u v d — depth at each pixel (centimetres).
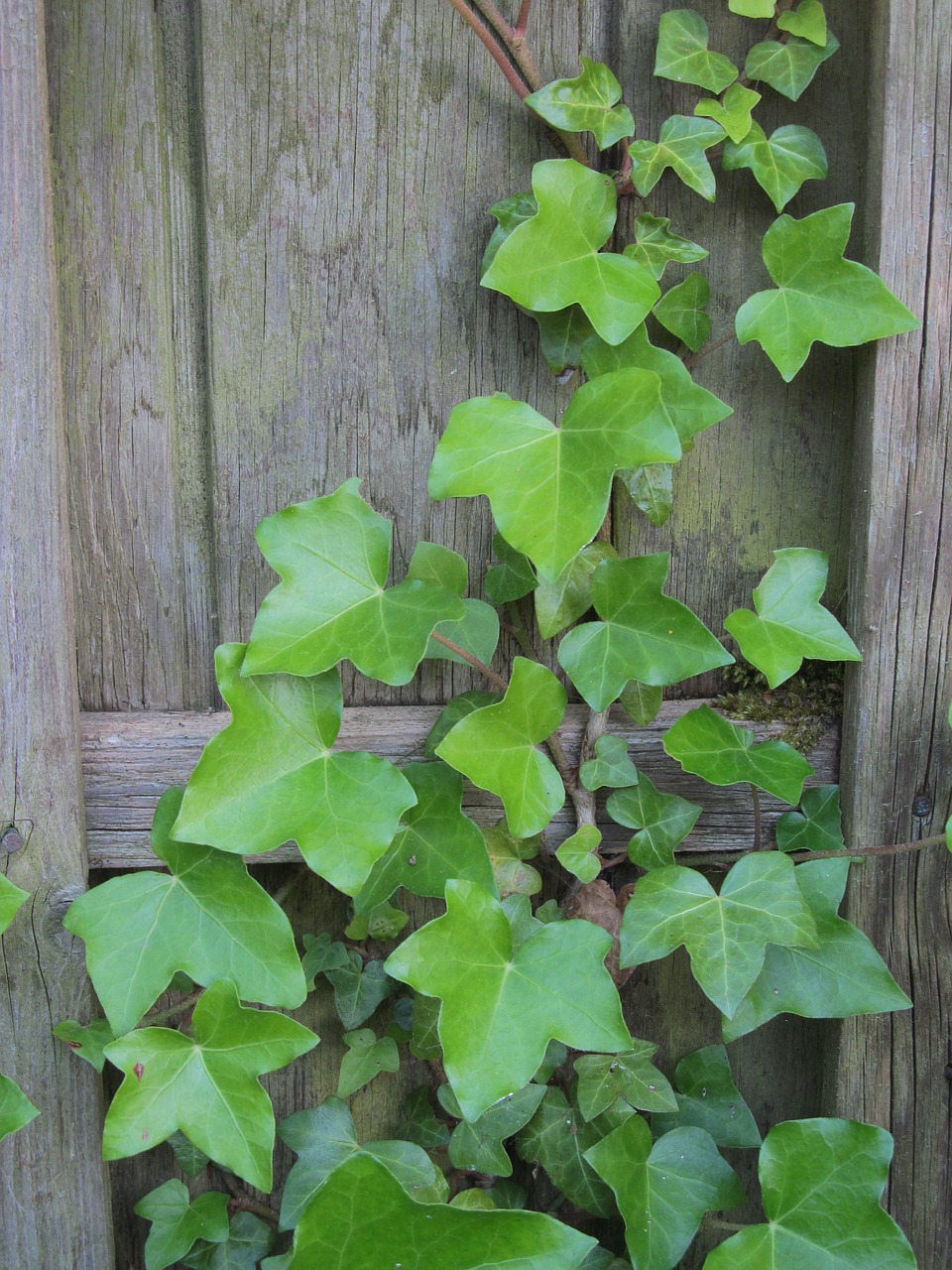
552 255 43
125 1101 41
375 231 46
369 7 45
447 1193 46
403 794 42
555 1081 48
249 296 45
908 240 44
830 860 45
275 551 42
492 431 42
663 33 44
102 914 42
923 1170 47
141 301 45
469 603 46
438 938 41
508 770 42
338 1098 47
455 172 46
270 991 42
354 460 46
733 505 47
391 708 47
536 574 46
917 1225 47
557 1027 41
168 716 46
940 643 46
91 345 45
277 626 42
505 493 41
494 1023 41
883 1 44
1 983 44
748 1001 45
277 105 45
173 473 46
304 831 41
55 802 44
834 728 47
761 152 45
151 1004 41
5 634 44
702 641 43
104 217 45
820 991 45
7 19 42
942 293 45
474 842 43
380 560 43
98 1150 45
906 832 46
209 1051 42
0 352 43
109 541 46
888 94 44
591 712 47
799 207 46
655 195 46
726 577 48
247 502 46
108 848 46
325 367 46
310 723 42
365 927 47
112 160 45
